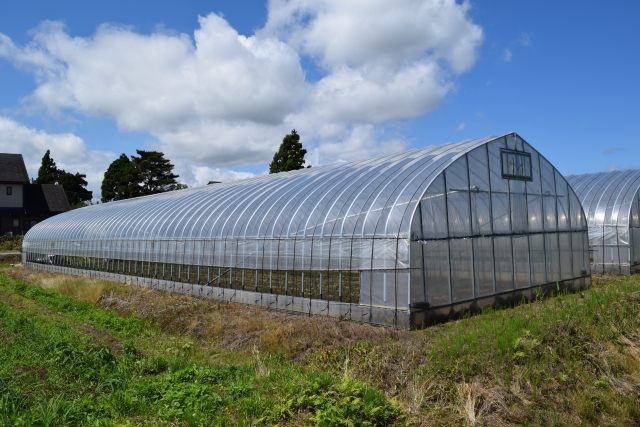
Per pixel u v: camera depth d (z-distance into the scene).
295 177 25.59
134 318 18.00
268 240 19.80
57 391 9.77
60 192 77.75
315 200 19.39
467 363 10.69
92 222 35.84
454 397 9.73
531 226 20.16
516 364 11.01
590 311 14.57
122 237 30.12
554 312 14.41
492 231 18.11
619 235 27.47
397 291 14.94
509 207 19.16
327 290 17.17
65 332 14.27
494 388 9.96
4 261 51.03
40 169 105.12
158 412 8.76
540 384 10.42
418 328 14.74
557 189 22.06
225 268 21.92
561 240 21.81
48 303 22.00
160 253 26.45
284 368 11.37
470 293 16.78
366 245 16.00
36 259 43.66
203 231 23.70
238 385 9.96
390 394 9.96
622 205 27.83
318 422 8.16
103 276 32.03
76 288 24.89
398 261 15.00
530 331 12.47
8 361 11.22
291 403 8.91
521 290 19.06
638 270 27.89
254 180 31.20
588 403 9.95
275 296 19.25
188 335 15.91
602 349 12.20
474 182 17.67
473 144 18.52
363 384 9.65
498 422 9.09
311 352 12.48
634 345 12.94
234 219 22.47
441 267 15.80
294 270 18.52
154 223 28.12
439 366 10.62
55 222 43.78
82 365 11.01
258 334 14.27
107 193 95.19
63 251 38.12
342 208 17.64
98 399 9.42
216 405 9.11
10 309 18.86
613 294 17.12
